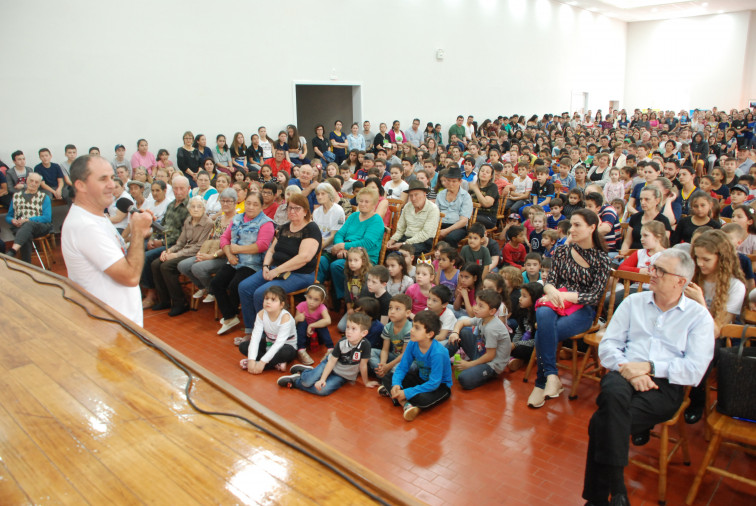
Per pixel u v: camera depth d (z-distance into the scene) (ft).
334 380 11.54
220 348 14.01
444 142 47.96
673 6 67.31
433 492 7.99
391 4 41.04
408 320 12.08
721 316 9.09
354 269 13.98
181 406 5.41
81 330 7.26
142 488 4.17
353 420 10.25
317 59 36.50
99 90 27.53
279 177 24.66
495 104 53.62
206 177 19.93
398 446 9.29
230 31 31.83
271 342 12.84
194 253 16.37
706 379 9.01
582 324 10.64
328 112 43.83
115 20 27.55
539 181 24.64
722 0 63.82
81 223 7.91
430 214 17.40
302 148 35.86
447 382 10.79
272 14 33.60
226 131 32.50
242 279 14.64
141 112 29.04
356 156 30.35
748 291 10.53
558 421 10.05
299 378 11.58
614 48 75.82
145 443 4.77
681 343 7.91
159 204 19.79
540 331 10.61
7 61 24.76
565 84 65.00
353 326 11.33
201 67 30.94
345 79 38.50
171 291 16.48
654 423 7.64
